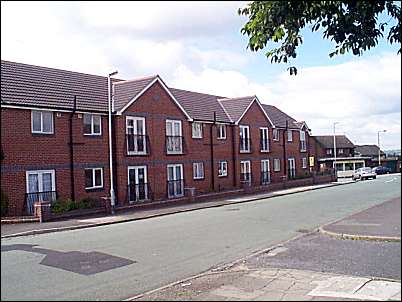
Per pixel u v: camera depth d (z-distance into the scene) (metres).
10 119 19.33
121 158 24.05
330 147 69.81
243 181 33.81
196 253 10.91
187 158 29.34
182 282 7.95
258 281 7.72
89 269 9.23
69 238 13.68
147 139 25.91
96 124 23.09
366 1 5.84
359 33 6.16
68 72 25.05
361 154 75.38
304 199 26.78
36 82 22.28
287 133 43.72
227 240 12.81
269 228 15.20
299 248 10.84
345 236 12.13
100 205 20.89
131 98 24.94
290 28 5.79
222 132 33.94
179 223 17.03
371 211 18.47
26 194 19.66
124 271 9.05
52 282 8.18
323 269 8.47
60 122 21.34
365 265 8.67
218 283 7.71
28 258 10.36
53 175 20.86
